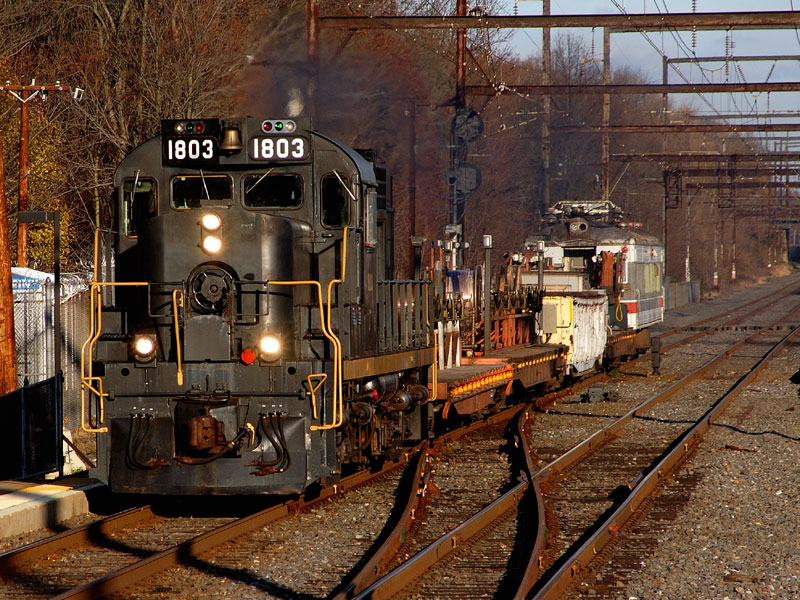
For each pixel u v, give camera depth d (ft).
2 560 105.09
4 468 153.58
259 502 142.72
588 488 153.69
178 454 123.34
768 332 546.67
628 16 333.01
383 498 142.41
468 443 195.42
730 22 328.49
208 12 387.14
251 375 122.83
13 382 179.32
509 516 132.26
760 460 177.17
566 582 99.25
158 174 133.08
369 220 137.28
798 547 116.47
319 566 107.55
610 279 334.03
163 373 123.85
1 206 178.81
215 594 97.55
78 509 137.80
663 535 122.52
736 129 515.09
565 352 271.49
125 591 98.22
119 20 422.00
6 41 411.95
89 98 393.09
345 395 131.95
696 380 322.75
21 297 213.87
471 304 231.71
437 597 96.32
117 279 133.80
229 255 123.65
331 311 131.34
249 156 131.75
